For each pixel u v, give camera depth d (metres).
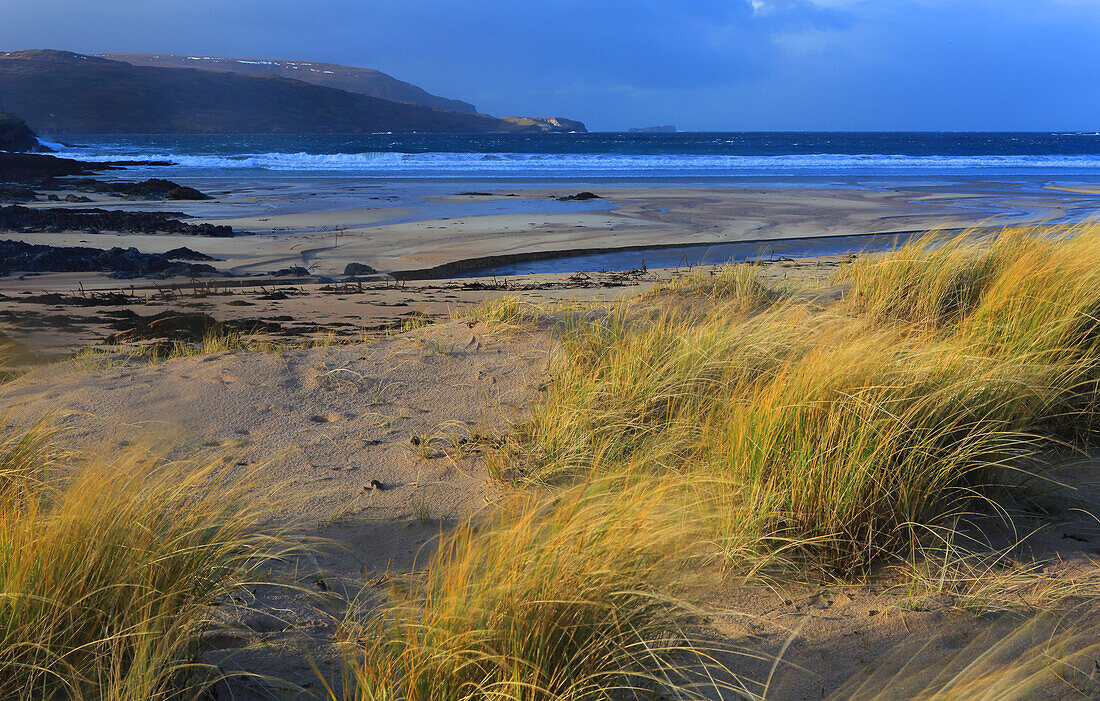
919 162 64.31
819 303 7.15
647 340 5.19
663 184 40.38
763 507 3.21
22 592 2.20
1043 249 6.36
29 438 3.62
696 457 3.94
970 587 2.89
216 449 4.47
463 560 2.62
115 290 13.38
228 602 2.78
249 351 6.62
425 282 14.52
